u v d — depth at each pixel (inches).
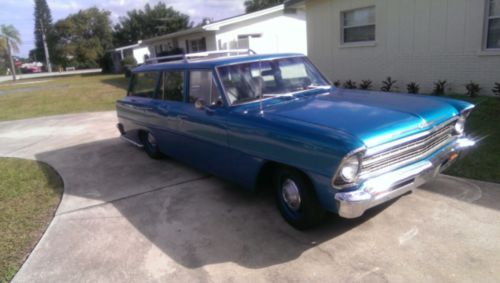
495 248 126.4
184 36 972.6
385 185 124.2
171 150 228.8
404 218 149.4
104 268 136.1
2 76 2362.2
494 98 328.8
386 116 134.3
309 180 136.0
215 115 172.6
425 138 134.3
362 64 468.1
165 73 220.5
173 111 206.7
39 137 376.2
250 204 176.7
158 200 190.7
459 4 357.4
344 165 118.1
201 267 131.4
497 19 335.6
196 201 185.0
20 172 259.1
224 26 794.8
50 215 185.2
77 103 626.8
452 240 132.6
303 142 128.4
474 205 154.3
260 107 164.2
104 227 166.9
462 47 363.9
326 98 169.5
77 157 287.0
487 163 194.7
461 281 112.5
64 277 132.9
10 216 186.1
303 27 871.1
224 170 179.8
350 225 148.6
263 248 139.3
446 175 185.3
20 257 148.3
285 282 119.6
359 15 459.8
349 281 117.1
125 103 270.1
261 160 151.3
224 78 172.7
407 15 402.9
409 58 412.8
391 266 122.0
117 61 1760.6
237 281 122.3
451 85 381.7
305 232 147.4
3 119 518.6
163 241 150.7
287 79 185.3
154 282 125.9
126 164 257.6
